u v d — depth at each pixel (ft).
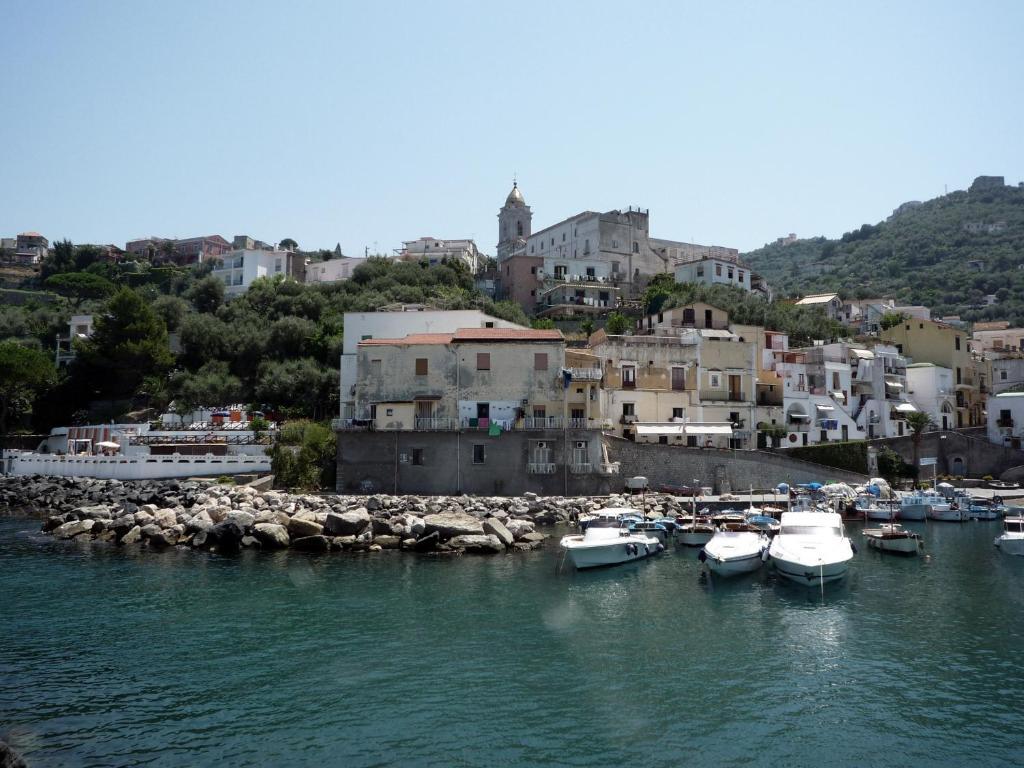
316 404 310.24
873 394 317.22
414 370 223.51
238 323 366.63
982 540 184.75
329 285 429.79
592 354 256.73
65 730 75.36
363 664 93.56
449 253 543.39
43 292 515.09
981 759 71.36
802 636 106.11
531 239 549.95
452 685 87.25
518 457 214.07
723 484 230.07
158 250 634.43
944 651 100.22
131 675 89.56
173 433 272.31
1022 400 304.91
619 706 81.92
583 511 194.80
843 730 76.79
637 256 486.79
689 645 102.01
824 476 242.99
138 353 312.09
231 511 174.19
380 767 68.69
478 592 128.47
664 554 162.71
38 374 311.88
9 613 114.21
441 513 179.01
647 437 257.34
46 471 268.41
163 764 68.74
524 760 70.18
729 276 459.32
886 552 167.43
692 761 70.38
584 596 127.03
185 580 135.23
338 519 166.81
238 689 85.66
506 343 223.71
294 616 113.19
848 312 490.08
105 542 170.09
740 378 273.13
